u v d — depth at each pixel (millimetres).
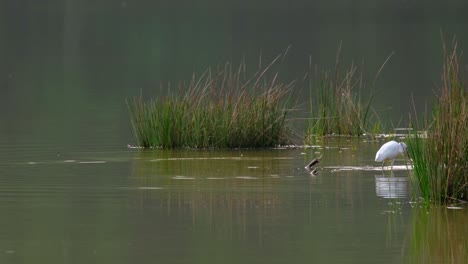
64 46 55812
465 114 14406
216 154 19625
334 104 23219
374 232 12461
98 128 24859
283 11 74688
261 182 16203
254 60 43125
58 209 13938
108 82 38594
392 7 75250
